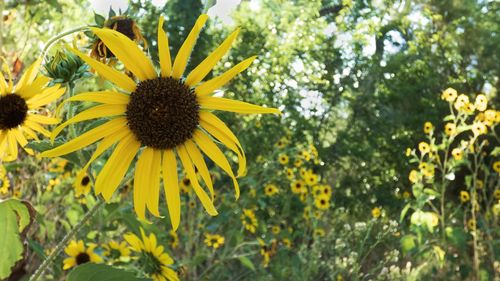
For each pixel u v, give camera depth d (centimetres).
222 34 938
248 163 675
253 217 522
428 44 1180
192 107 143
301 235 600
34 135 177
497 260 589
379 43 1201
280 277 498
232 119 730
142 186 142
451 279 570
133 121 141
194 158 144
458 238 579
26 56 427
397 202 923
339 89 1029
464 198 644
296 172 703
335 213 670
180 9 859
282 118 919
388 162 1079
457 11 1195
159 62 143
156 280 242
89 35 165
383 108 1102
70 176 411
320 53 1004
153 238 242
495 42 1168
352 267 505
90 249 293
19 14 460
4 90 174
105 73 138
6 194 380
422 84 1106
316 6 998
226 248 457
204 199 144
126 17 171
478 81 1181
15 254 144
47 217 393
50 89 162
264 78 905
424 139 1086
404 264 594
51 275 305
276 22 991
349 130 1088
